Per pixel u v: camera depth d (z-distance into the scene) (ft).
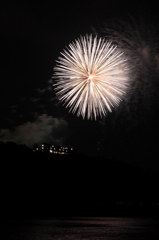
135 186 513.86
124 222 253.24
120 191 496.64
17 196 402.93
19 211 362.94
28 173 458.91
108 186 496.64
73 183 472.03
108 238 140.46
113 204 423.64
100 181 497.46
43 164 491.31
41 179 453.58
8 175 441.68
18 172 454.81
